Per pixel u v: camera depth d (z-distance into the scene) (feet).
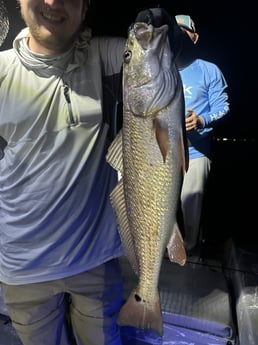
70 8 2.75
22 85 2.95
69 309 3.80
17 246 3.20
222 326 4.25
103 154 3.15
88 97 2.98
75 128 2.98
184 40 2.86
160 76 2.32
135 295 2.94
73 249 3.18
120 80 3.07
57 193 3.04
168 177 2.50
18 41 2.98
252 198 9.33
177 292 4.84
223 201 9.23
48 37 2.80
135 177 2.59
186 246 6.16
